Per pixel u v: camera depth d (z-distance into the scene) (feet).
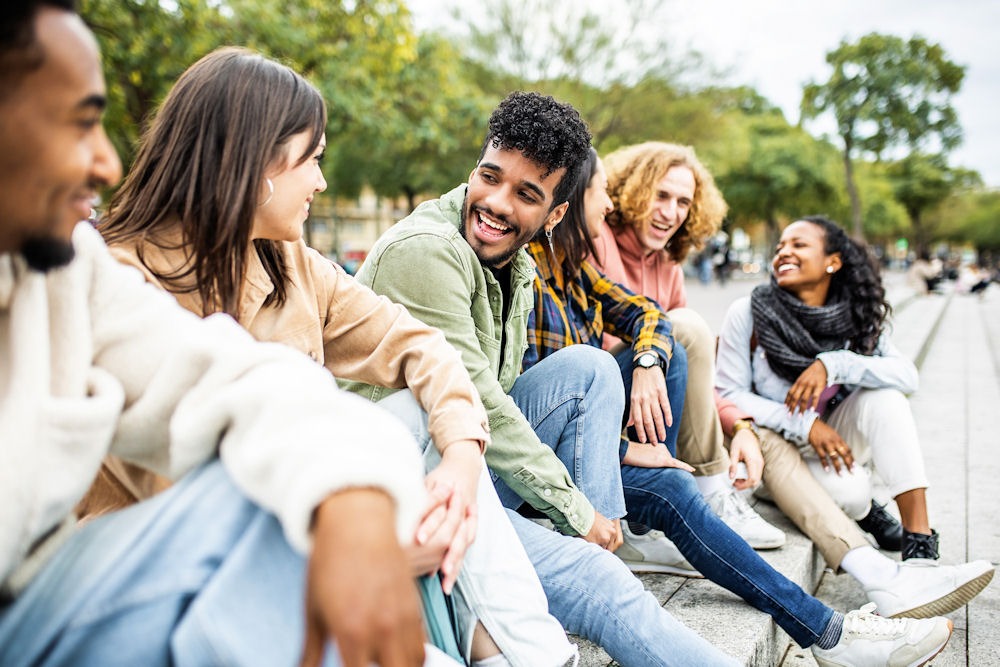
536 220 5.76
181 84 3.88
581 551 4.82
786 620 5.95
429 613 3.61
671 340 6.90
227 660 2.17
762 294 8.76
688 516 6.06
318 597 1.98
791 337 8.45
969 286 82.02
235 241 3.77
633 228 9.05
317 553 2.01
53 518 2.42
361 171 75.82
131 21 23.34
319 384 2.40
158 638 2.23
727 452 8.40
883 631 5.78
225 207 3.71
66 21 2.04
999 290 96.94
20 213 2.08
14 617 2.29
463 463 3.99
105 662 2.22
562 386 5.60
